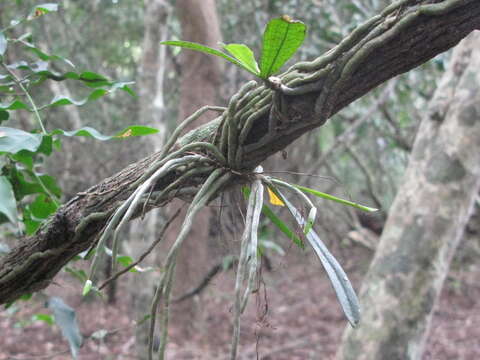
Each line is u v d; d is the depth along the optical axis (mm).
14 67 1071
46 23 4719
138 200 706
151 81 3199
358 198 8000
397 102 5336
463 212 2242
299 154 6203
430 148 2252
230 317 4938
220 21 5199
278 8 4680
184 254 4059
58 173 5609
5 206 727
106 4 5723
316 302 5691
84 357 3846
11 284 917
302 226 773
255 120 728
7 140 816
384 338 2164
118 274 751
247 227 702
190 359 3820
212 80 3855
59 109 5512
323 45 4387
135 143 5492
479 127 2180
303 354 4184
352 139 6367
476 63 2188
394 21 637
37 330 4520
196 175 793
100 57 6172
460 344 4359
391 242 2240
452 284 6016
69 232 843
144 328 2887
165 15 3266
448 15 625
